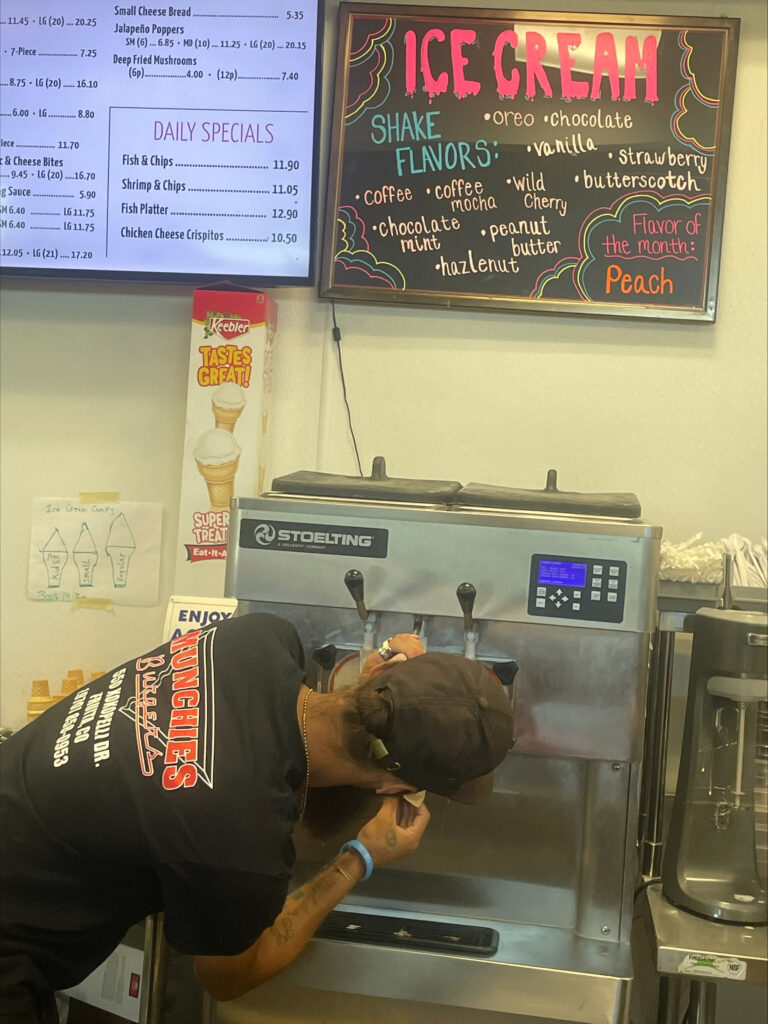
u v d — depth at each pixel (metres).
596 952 1.40
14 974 1.19
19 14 2.12
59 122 2.13
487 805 1.50
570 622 1.40
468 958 1.36
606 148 2.10
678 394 2.13
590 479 2.15
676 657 2.05
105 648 2.27
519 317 2.16
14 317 2.29
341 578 1.45
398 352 2.19
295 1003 1.41
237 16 2.07
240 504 1.47
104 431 2.27
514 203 2.12
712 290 2.09
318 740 1.26
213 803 1.14
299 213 2.10
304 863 1.52
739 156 2.12
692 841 1.53
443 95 2.13
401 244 2.15
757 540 2.12
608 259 2.11
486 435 2.17
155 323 2.26
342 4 2.15
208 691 1.25
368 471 2.20
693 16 2.08
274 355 2.21
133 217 2.13
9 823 1.19
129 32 2.10
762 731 1.52
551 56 2.11
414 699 1.21
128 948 1.56
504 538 1.41
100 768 1.18
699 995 1.67
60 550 2.27
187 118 2.10
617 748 1.41
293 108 2.08
